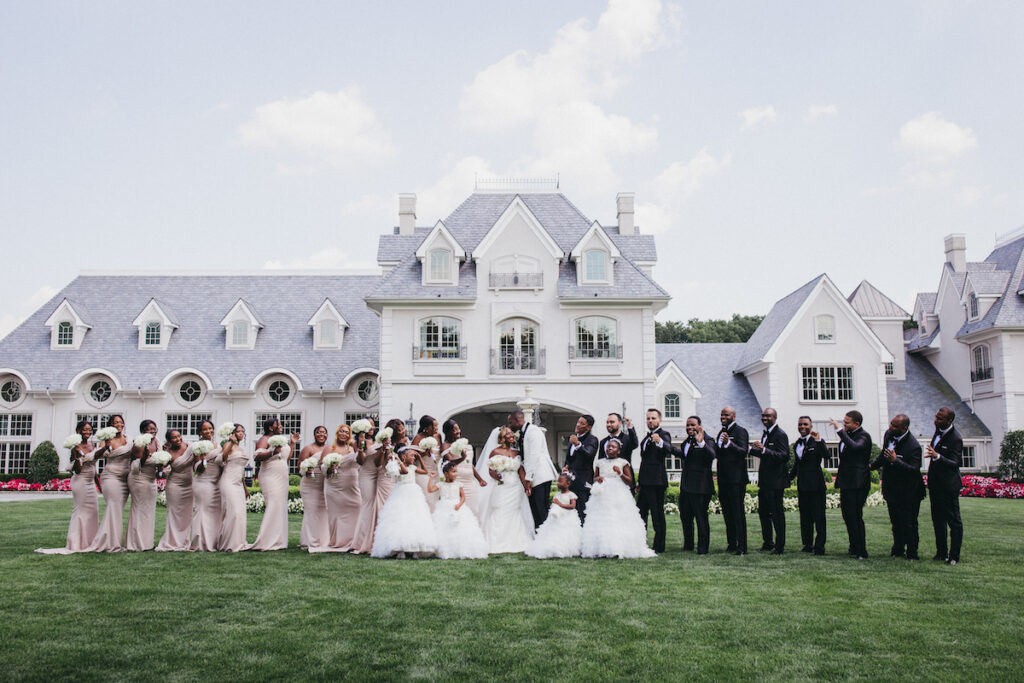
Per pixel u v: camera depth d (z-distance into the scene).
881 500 23.12
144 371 35.81
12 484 32.94
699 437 12.60
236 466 12.77
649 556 11.89
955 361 40.34
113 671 6.45
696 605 8.53
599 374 29.39
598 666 6.57
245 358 36.41
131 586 9.45
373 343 37.12
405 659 6.73
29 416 35.72
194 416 35.62
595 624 7.77
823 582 9.80
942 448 11.57
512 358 29.55
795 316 36.59
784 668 6.54
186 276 40.28
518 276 29.72
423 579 9.91
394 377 29.34
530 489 13.63
